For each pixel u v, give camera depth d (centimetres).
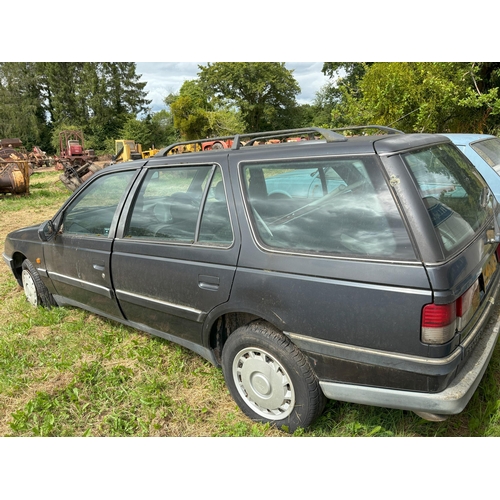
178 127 3731
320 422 287
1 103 5784
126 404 324
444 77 1223
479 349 257
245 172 283
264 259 266
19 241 488
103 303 395
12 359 391
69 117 5959
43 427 302
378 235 231
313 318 248
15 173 1492
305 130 287
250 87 4706
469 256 243
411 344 223
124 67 6128
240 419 300
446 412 226
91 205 396
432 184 250
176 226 322
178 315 320
